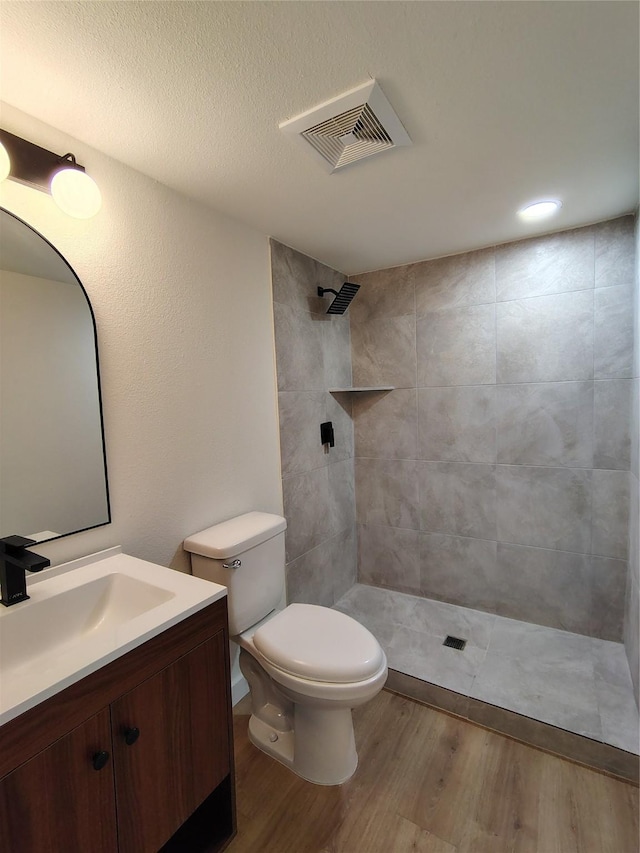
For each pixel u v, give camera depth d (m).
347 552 2.81
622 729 1.63
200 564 1.59
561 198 1.75
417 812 1.35
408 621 2.43
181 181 1.52
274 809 1.38
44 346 1.23
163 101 1.11
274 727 1.65
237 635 1.60
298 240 2.13
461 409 2.48
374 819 1.33
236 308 1.88
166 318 1.56
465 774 1.47
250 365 1.97
